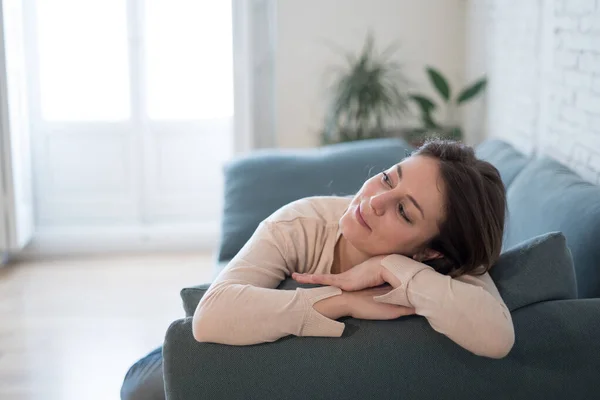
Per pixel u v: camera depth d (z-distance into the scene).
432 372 1.54
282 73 4.53
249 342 1.50
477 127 4.28
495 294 1.56
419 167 1.58
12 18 4.23
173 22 4.74
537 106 3.21
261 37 4.55
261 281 1.61
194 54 4.79
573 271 1.70
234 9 4.46
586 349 1.57
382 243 1.60
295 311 1.50
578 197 2.12
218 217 4.96
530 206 2.32
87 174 4.84
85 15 4.68
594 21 2.54
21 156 4.38
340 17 4.51
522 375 1.56
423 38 4.55
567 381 1.57
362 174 3.01
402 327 1.55
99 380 2.99
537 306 1.62
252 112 4.52
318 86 4.55
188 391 1.51
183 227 4.78
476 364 1.54
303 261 1.71
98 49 4.72
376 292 1.57
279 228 1.70
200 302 1.54
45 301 3.87
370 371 1.52
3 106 4.18
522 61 3.43
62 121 4.75
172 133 4.86
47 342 3.35
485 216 1.57
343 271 1.73
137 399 2.08
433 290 1.49
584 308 1.61
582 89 2.67
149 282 4.15
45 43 4.68
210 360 1.51
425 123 4.26
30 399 2.82
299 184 2.97
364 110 4.18
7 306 3.79
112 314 3.69
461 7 4.54
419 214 1.56
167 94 4.81
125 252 4.71
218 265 2.73
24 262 4.54
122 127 4.80
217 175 4.94
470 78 4.45
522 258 1.66
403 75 4.57
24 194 4.43
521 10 3.43
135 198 4.88
